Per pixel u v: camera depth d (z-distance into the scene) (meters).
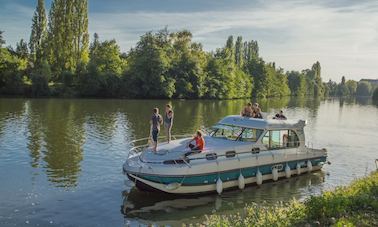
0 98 66.81
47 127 33.66
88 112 48.03
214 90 99.19
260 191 18.17
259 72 134.38
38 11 83.88
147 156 17.22
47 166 20.59
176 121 42.78
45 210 14.36
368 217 9.96
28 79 78.44
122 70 90.06
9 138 27.81
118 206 15.32
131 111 51.78
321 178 20.83
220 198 16.98
